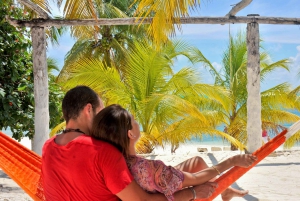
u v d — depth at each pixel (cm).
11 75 775
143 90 1251
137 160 234
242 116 1578
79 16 869
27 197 613
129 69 1255
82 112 238
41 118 838
